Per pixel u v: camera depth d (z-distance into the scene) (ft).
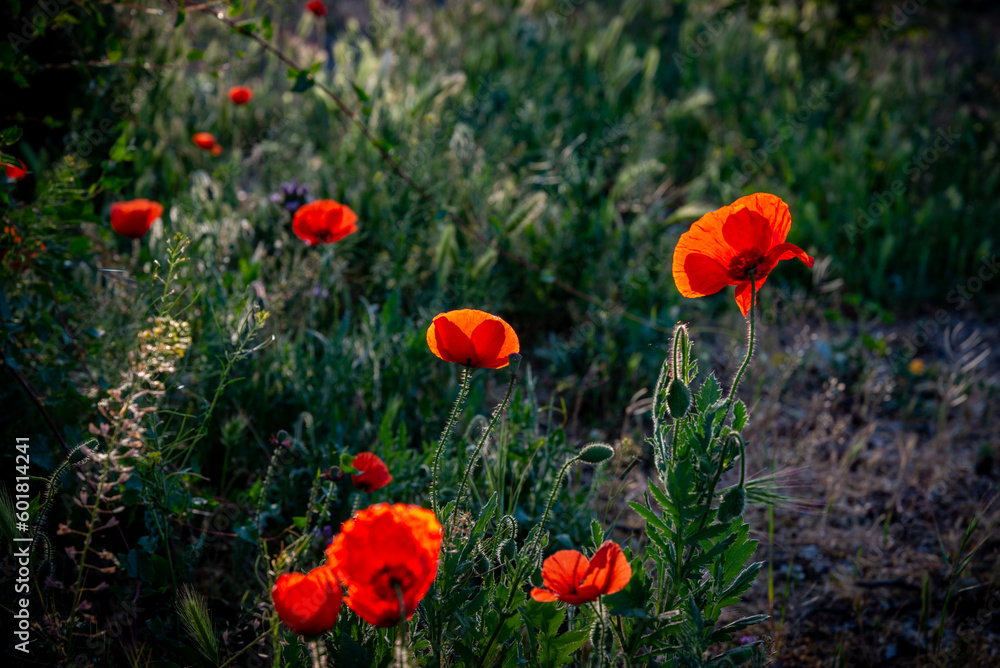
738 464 10.55
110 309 9.13
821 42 26.68
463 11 27.17
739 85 23.71
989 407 13.35
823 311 15.47
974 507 11.32
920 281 16.80
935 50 30.96
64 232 8.65
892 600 9.66
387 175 13.97
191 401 9.37
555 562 5.08
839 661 8.66
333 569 4.74
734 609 9.27
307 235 9.79
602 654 5.75
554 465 8.83
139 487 7.00
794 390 13.61
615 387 12.87
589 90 21.59
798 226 17.29
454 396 10.46
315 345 11.43
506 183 14.75
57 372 7.64
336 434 9.38
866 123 21.54
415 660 5.61
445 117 17.37
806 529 10.76
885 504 11.28
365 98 10.55
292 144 16.84
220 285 10.02
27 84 8.88
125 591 7.05
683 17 30.19
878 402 13.32
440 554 5.68
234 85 18.80
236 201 14.05
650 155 17.66
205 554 8.75
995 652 8.92
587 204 14.62
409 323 10.87
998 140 21.65
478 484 8.71
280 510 8.61
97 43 11.91
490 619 5.69
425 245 13.61
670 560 5.75
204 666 6.93
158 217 10.53
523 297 14.30
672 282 14.53
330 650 5.51
